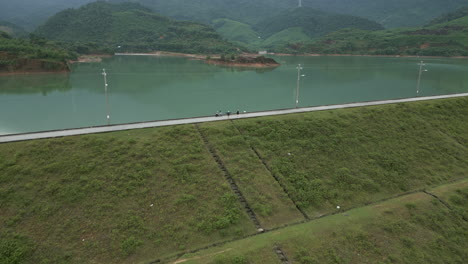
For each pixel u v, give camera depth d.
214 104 84.44
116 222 30.48
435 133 54.56
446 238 32.91
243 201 35.31
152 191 34.41
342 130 50.28
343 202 37.44
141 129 44.44
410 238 32.12
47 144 37.84
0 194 30.91
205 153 41.16
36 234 28.27
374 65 185.25
